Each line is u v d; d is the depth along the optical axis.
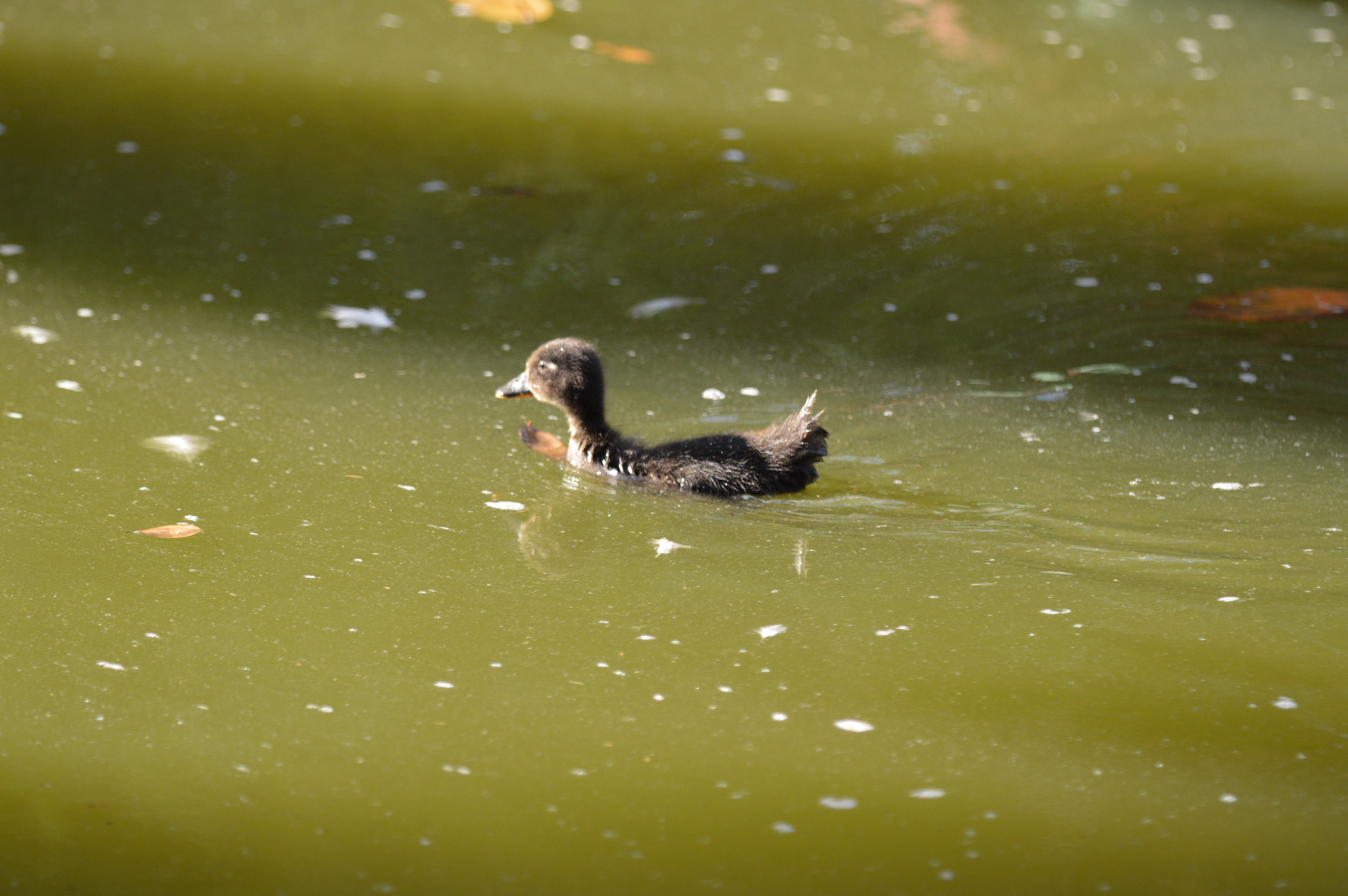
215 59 20.50
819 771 6.86
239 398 11.34
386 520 9.48
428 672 7.58
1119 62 23.23
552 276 14.64
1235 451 11.19
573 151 18.25
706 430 11.44
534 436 11.25
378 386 11.86
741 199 17.12
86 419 10.67
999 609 8.55
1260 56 23.94
